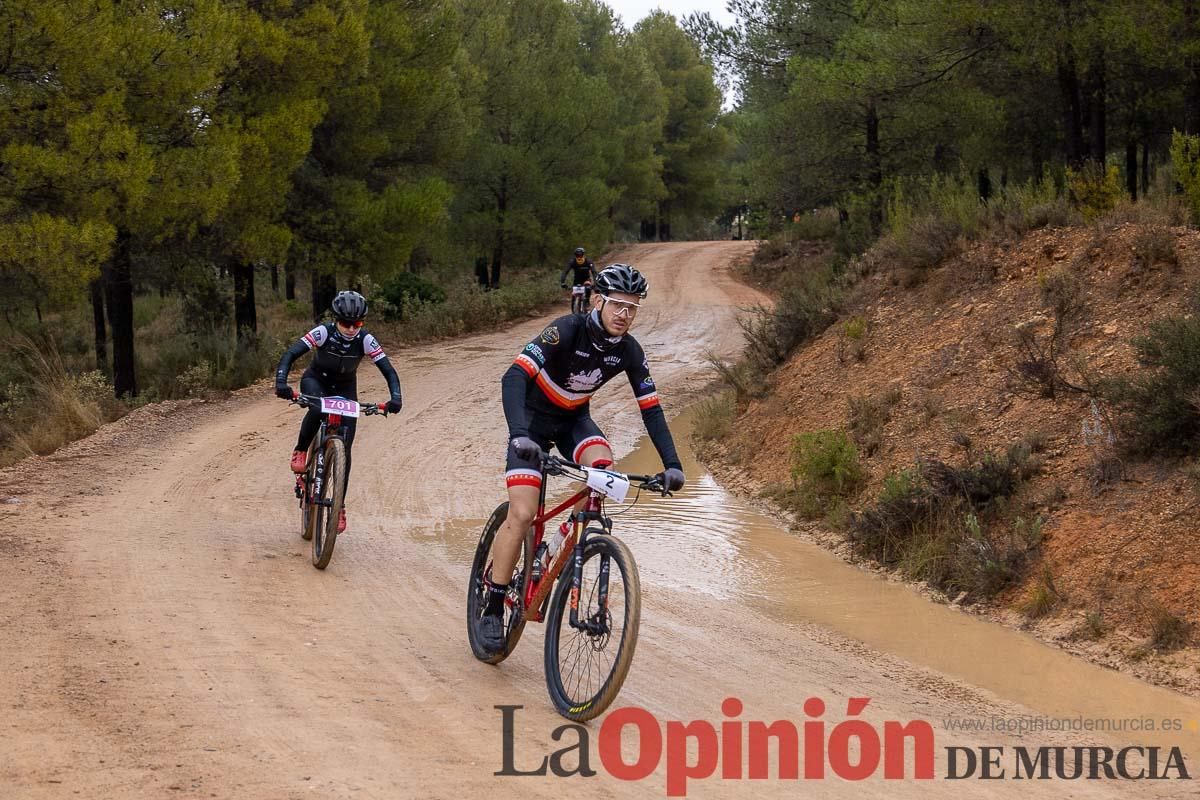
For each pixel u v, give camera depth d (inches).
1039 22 603.8
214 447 483.5
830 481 371.9
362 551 310.3
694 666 213.3
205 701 171.6
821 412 437.4
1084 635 236.7
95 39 543.5
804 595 277.9
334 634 220.4
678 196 2423.7
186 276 845.2
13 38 511.8
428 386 673.0
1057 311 366.3
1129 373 311.7
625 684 198.5
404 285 1074.1
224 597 244.1
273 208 791.1
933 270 475.5
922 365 409.4
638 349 191.5
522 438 175.9
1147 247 359.9
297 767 146.3
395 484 420.2
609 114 1408.7
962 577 278.8
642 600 266.2
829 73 799.1
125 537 307.6
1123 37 583.2
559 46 1461.6
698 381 689.6
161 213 636.1
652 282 1510.8
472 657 211.6
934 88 762.8
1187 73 642.8
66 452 462.3
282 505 373.4
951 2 633.0
